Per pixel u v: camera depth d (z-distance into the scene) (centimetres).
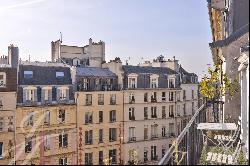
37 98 3684
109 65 4444
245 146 1006
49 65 4003
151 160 4466
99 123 4081
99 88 4128
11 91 3488
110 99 4194
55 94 3819
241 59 1002
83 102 3966
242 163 935
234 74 1645
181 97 4972
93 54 5069
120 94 4272
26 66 3784
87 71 4200
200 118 1476
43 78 3816
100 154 4081
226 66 1645
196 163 1073
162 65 5153
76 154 3872
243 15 1305
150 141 4491
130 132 4341
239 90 1647
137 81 4444
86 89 4022
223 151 1094
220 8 1588
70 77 4012
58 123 3775
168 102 4759
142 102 4469
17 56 3588
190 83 5225
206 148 1146
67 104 3844
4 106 3444
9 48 3581
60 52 5031
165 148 4641
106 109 4147
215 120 1855
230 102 1662
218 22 1925
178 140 756
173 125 4800
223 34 1603
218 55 1827
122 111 4281
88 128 3994
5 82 3462
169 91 4784
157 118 4603
